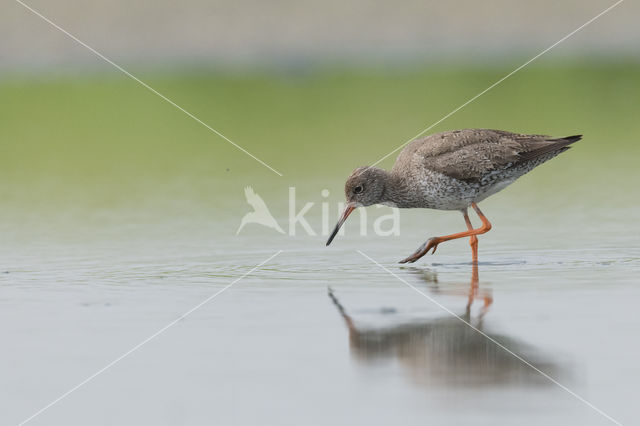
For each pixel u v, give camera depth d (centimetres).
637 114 2612
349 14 3338
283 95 2872
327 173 2139
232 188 2045
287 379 920
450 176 1538
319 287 1283
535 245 1533
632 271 1330
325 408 853
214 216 1794
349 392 887
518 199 1908
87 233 1661
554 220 1717
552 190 1972
